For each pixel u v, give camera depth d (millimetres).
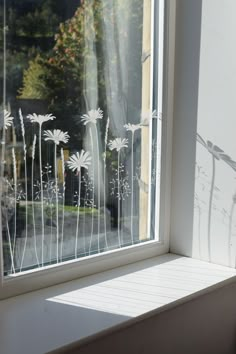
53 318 1245
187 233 1750
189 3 1631
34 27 1318
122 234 1661
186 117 1690
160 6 1652
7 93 1284
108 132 1553
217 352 1580
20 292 1383
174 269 1627
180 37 1668
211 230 1676
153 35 1647
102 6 1476
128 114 1606
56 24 1367
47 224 1435
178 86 1697
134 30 1583
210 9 1574
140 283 1499
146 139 1680
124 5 1540
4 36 1258
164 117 1700
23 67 1310
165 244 1795
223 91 1573
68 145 1447
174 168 1752
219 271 1614
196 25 1620
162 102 1694
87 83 1469
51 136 1399
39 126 1367
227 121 1575
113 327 1204
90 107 1486
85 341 1146
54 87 1387
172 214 1786
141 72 1627
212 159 1636
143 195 1710
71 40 1410
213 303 1534
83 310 1297
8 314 1263
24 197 1364
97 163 1536
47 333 1166
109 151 1565
